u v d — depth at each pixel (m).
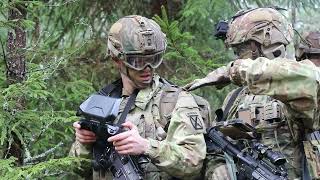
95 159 5.29
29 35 8.00
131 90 5.49
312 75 4.29
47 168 5.78
